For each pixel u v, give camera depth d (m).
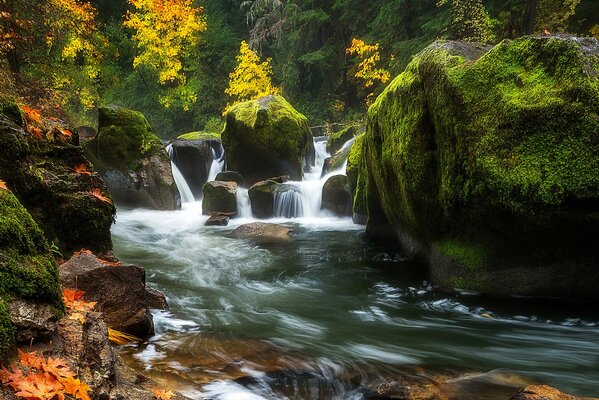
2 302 2.18
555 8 14.15
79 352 2.38
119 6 29.89
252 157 14.50
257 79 23.97
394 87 6.95
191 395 3.09
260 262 7.64
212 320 4.84
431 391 3.38
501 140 4.79
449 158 5.50
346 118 23.95
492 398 3.28
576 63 4.43
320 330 4.76
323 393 3.39
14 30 12.12
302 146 14.41
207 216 11.78
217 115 27.77
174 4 23.25
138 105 27.28
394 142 6.64
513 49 5.07
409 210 6.54
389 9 19.95
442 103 5.48
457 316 5.25
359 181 10.17
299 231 10.04
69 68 17.59
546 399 2.80
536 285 5.23
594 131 4.22
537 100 4.57
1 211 2.65
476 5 13.63
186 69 26.56
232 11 31.80
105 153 11.98
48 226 4.50
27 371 2.05
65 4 14.14
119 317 3.90
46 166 4.71
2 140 4.05
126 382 2.75
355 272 7.02
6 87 10.23
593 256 4.74
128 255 7.94
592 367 3.91
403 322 5.07
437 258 6.27
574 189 4.26
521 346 4.39
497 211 5.00
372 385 3.52
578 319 5.02
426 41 18.06
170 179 12.44
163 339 4.08
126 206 12.38
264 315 5.17
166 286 6.13
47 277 2.62
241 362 3.73
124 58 29.12
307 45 25.94
